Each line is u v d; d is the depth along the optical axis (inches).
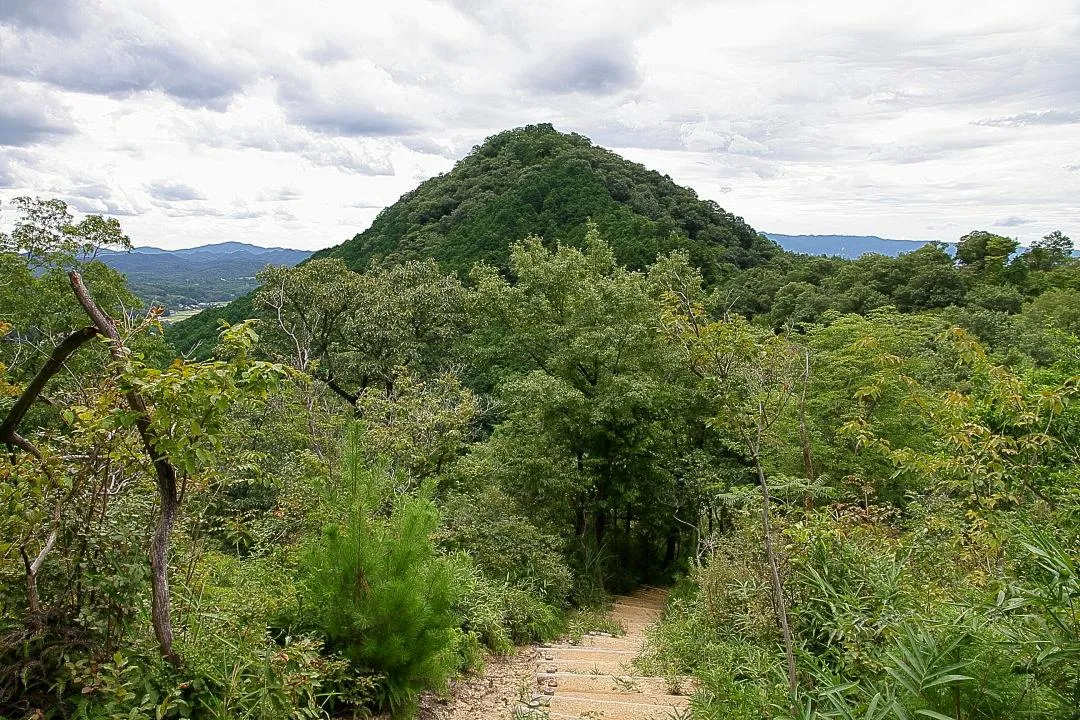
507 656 285.1
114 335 120.2
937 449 311.1
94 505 135.2
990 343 955.3
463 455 575.2
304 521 243.3
